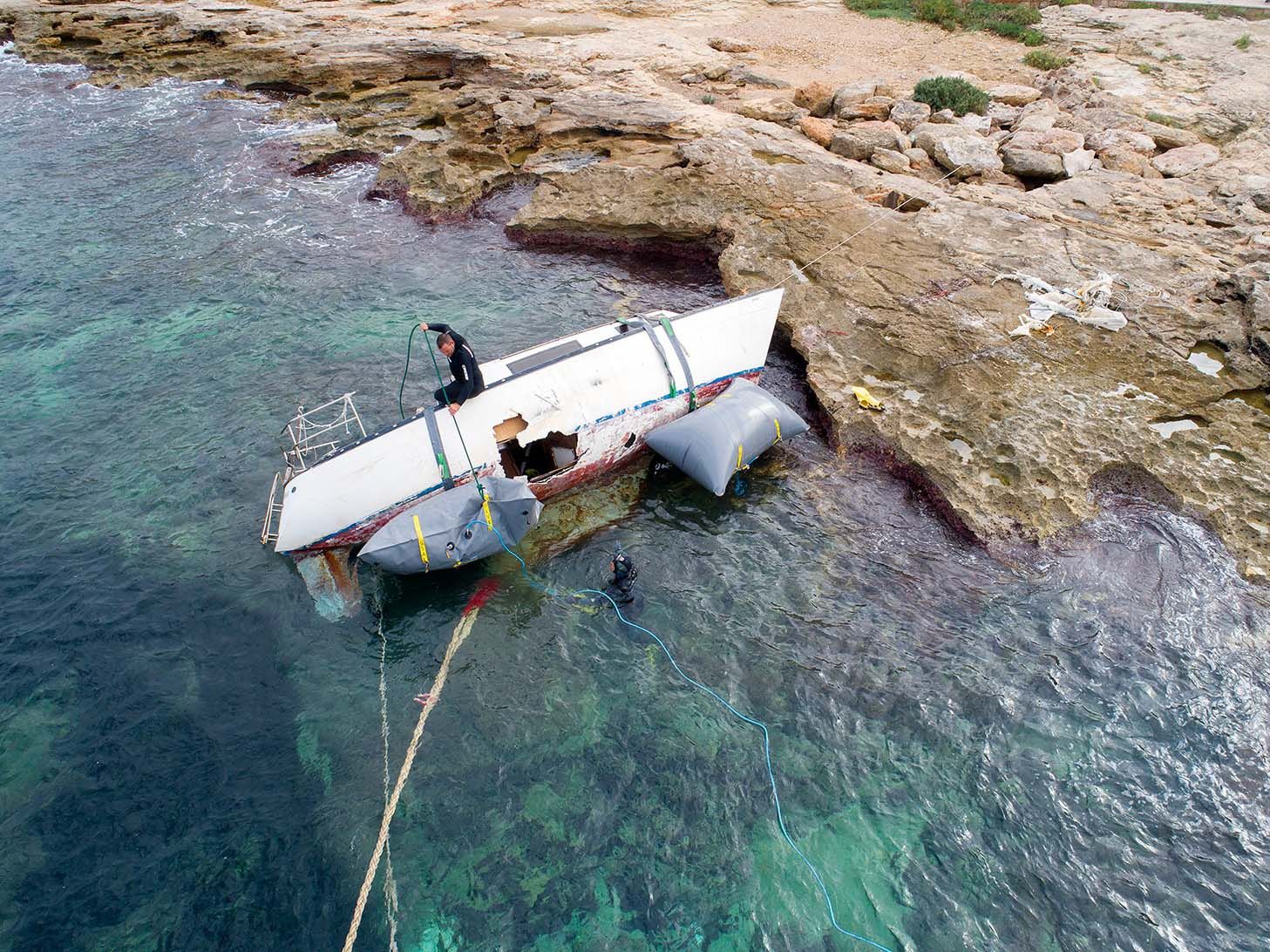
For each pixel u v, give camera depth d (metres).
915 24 33.38
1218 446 11.27
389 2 37.47
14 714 8.77
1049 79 25.41
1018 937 7.04
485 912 7.24
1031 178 19.58
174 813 7.95
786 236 16.47
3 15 35.66
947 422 11.88
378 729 8.67
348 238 19.00
